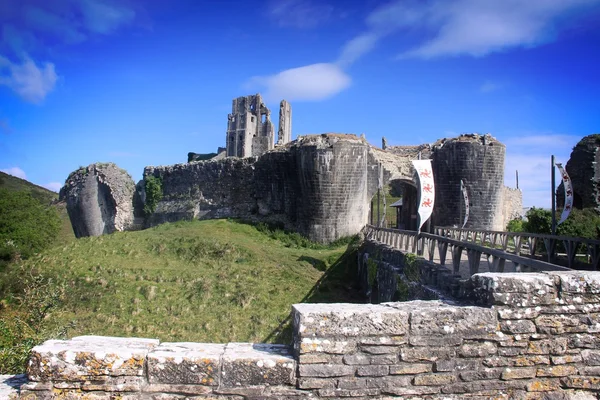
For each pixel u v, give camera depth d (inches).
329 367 192.2
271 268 944.9
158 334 649.6
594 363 208.8
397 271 611.8
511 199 1593.3
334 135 1149.7
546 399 204.1
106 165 1656.0
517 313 207.8
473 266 439.2
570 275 215.3
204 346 203.8
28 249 1139.3
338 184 1125.7
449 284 408.2
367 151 1208.2
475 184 1179.9
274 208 1314.0
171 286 827.4
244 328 678.5
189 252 1010.1
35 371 183.6
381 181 1226.0
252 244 1093.8
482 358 203.3
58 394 183.3
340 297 848.3
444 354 200.5
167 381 185.9
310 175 1129.4
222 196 1438.2
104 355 185.2
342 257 1008.9
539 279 212.1
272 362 190.4
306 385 190.2
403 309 206.8
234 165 1418.6
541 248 783.7
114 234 1160.2
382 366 195.6
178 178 1562.5
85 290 789.9
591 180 979.3
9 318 544.7
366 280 863.1
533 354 206.4
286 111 3179.1
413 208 1460.4
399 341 198.2
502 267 386.0
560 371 206.8
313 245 1126.4
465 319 204.2
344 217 1136.2
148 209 1614.2
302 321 194.1
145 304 751.7
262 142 2962.6
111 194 1632.6
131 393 184.2
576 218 769.6
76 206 1690.5
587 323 211.0
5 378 197.3
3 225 1194.0
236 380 187.9
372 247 848.3
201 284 833.5
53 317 604.7
